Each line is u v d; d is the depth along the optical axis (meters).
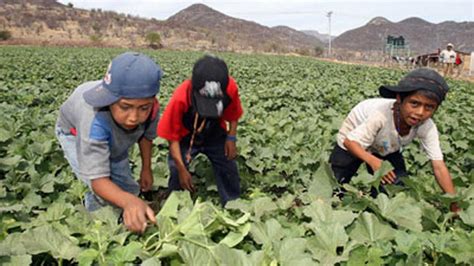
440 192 3.51
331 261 2.20
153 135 3.55
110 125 2.90
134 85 2.57
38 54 31.16
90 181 2.87
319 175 3.04
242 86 13.87
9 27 87.12
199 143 4.19
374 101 3.94
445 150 5.68
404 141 3.77
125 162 3.48
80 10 106.81
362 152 3.66
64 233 2.50
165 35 97.81
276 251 2.21
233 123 4.24
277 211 3.00
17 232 2.56
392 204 2.67
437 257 2.35
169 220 2.44
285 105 9.88
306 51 89.19
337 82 15.52
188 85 3.89
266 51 88.81
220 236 2.52
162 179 4.51
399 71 26.17
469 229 2.72
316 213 2.57
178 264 2.24
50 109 8.41
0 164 4.22
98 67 19.94
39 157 4.77
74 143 3.36
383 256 2.26
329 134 6.27
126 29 97.31
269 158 5.30
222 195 4.42
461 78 29.66
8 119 6.46
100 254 2.24
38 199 3.78
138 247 2.25
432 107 3.30
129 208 2.57
